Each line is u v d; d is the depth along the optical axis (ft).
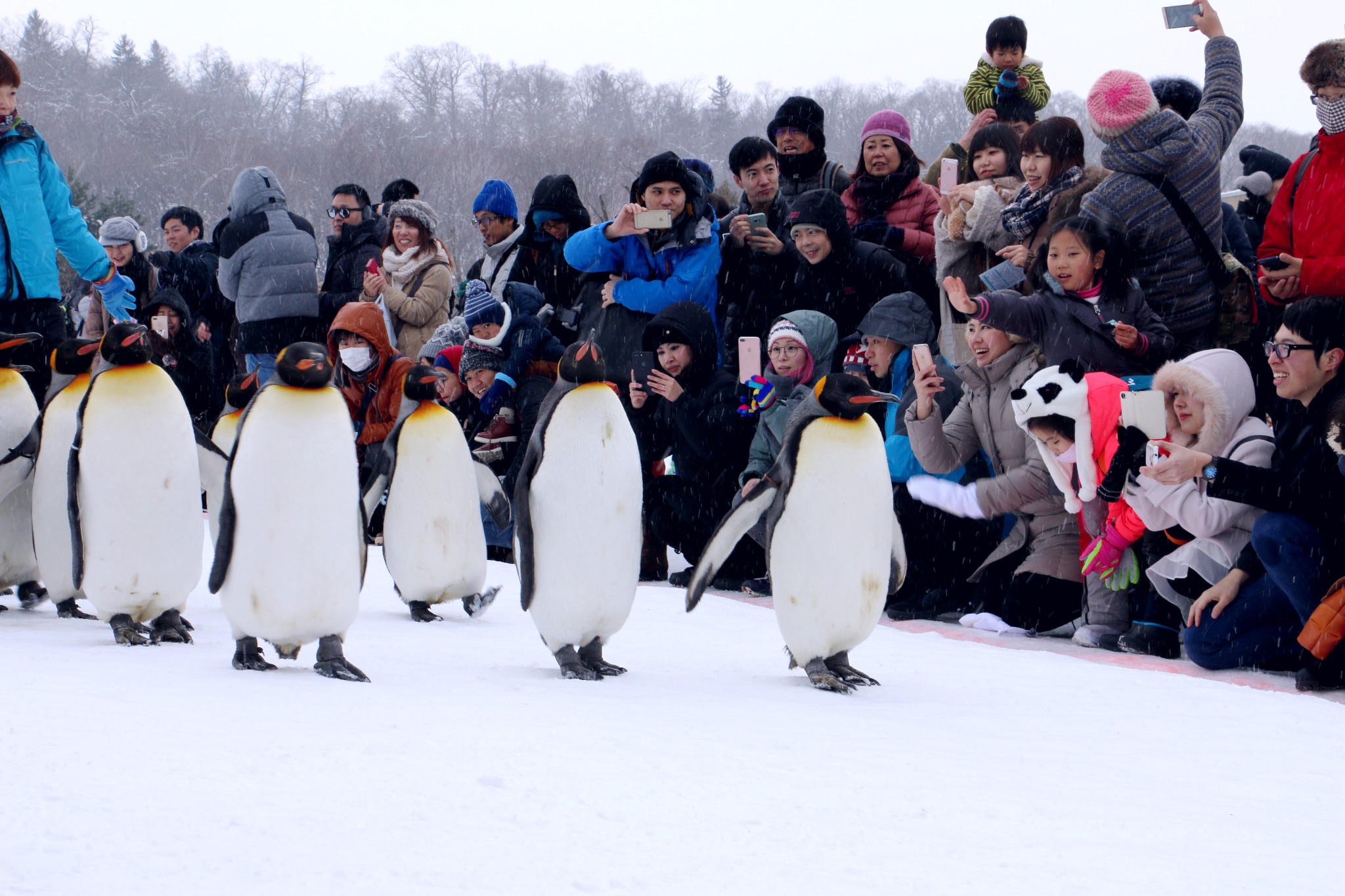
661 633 17.74
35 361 20.39
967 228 21.43
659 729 10.18
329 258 32.17
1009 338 19.72
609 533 13.55
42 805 7.38
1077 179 20.03
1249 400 17.17
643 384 24.12
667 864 6.98
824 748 9.91
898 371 21.58
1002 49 25.76
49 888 6.24
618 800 8.04
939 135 308.19
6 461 16.28
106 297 25.59
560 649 13.88
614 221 24.23
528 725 9.89
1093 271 18.56
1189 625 16.62
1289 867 7.52
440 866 6.75
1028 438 19.13
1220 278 19.25
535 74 407.64
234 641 15.39
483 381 25.63
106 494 14.19
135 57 377.09
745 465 23.39
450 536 18.35
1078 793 9.05
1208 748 10.89
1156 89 22.68
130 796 7.57
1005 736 11.00
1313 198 18.45
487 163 293.23
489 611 19.86
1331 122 18.11
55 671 11.67
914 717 11.68
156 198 271.49
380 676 12.69
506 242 28.71
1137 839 7.98
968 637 18.90
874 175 24.76
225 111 369.71
